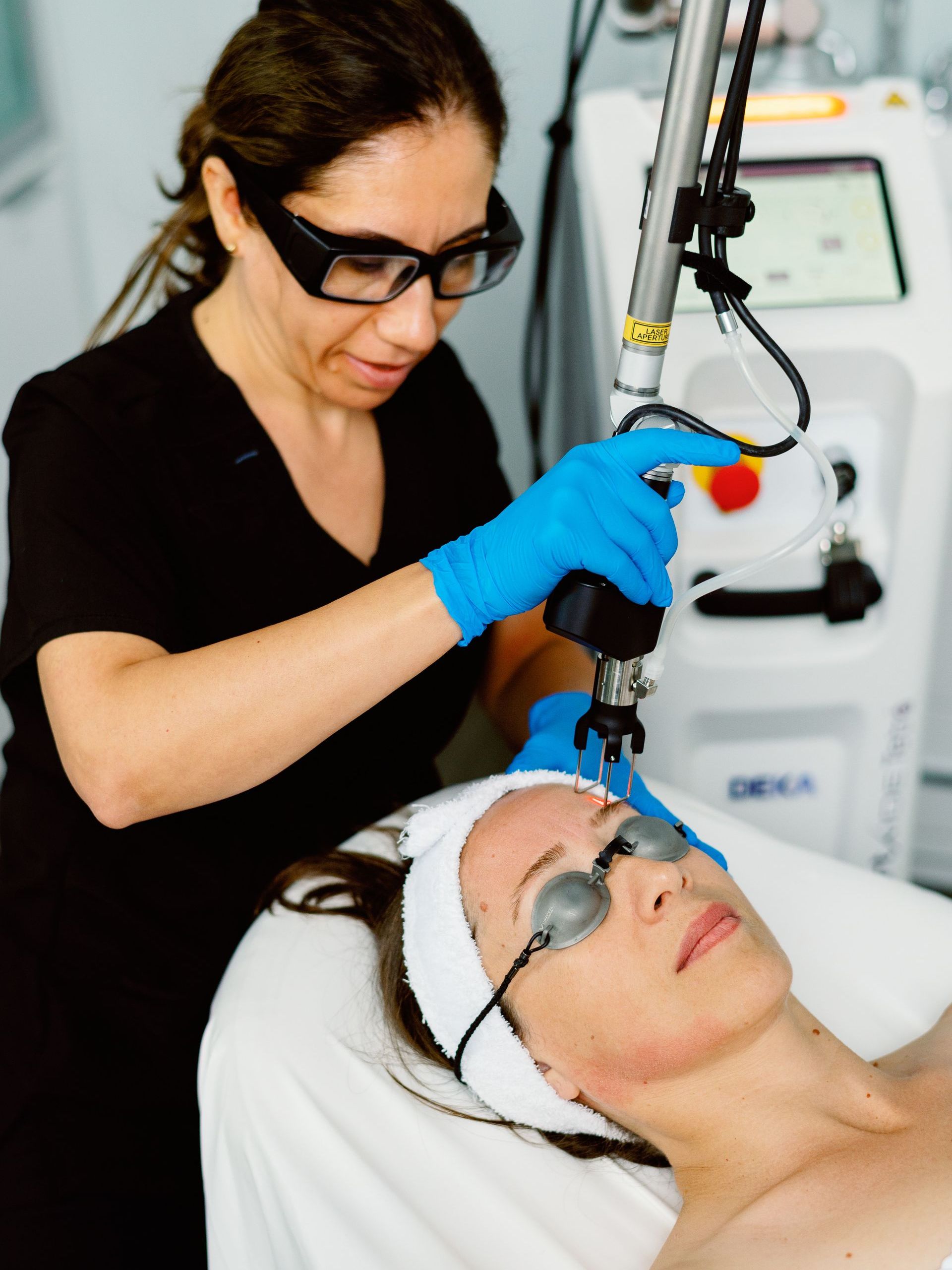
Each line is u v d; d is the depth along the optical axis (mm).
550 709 1422
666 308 895
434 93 989
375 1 1006
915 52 1991
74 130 2090
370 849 1411
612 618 919
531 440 2104
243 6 2012
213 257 1310
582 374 1945
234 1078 1230
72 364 1220
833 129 1611
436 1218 1188
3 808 1276
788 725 1745
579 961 1146
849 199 1590
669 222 855
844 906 1441
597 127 1583
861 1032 1357
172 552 1229
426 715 1449
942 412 1531
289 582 1292
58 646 1071
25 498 1129
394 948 1316
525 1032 1199
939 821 2293
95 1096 1223
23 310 2068
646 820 1214
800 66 1773
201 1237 1251
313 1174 1175
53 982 1234
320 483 1324
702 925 1143
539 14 1997
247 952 1317
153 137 2100
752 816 1821
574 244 1884
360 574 1336
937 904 1437
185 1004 1295
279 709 981
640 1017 1128
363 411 1382
